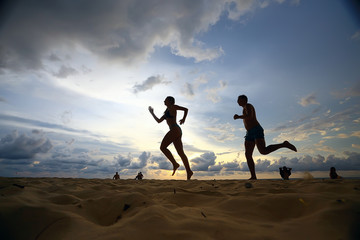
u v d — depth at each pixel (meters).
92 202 1.44
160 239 0.84
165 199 1.75
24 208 1.15
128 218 1.12
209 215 1.18
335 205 1.12
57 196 1.66
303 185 2.27
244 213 1.24
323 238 0.82
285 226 0.98
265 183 2.96
